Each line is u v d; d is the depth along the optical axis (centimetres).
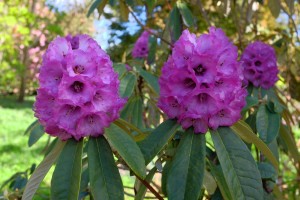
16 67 485
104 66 48
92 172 48
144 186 55
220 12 104
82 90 46
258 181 48
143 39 113
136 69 79
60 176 47
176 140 57
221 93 48
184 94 49
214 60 47
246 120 77
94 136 49
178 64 49
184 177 48
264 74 79
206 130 50
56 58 47
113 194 47
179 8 89
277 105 70
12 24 374
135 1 86
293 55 115
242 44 107
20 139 339
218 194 60
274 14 89
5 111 499
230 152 49
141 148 52
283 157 142
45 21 482
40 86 47
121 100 49
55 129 48
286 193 118
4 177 234
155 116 93
